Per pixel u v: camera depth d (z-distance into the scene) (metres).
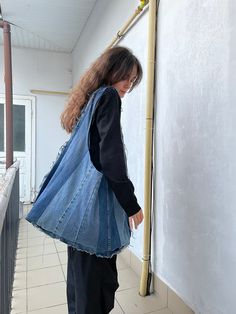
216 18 1.16
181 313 1.46
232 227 1.09
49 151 4.78
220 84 1.15
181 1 1.43
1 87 4.51
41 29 3.92
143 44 1.92
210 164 1.21
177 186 1.48
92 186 0.97
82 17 3.56
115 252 1.02
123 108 2.32
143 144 1.93
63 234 0.96
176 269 1.50
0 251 0.97
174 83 1.50
